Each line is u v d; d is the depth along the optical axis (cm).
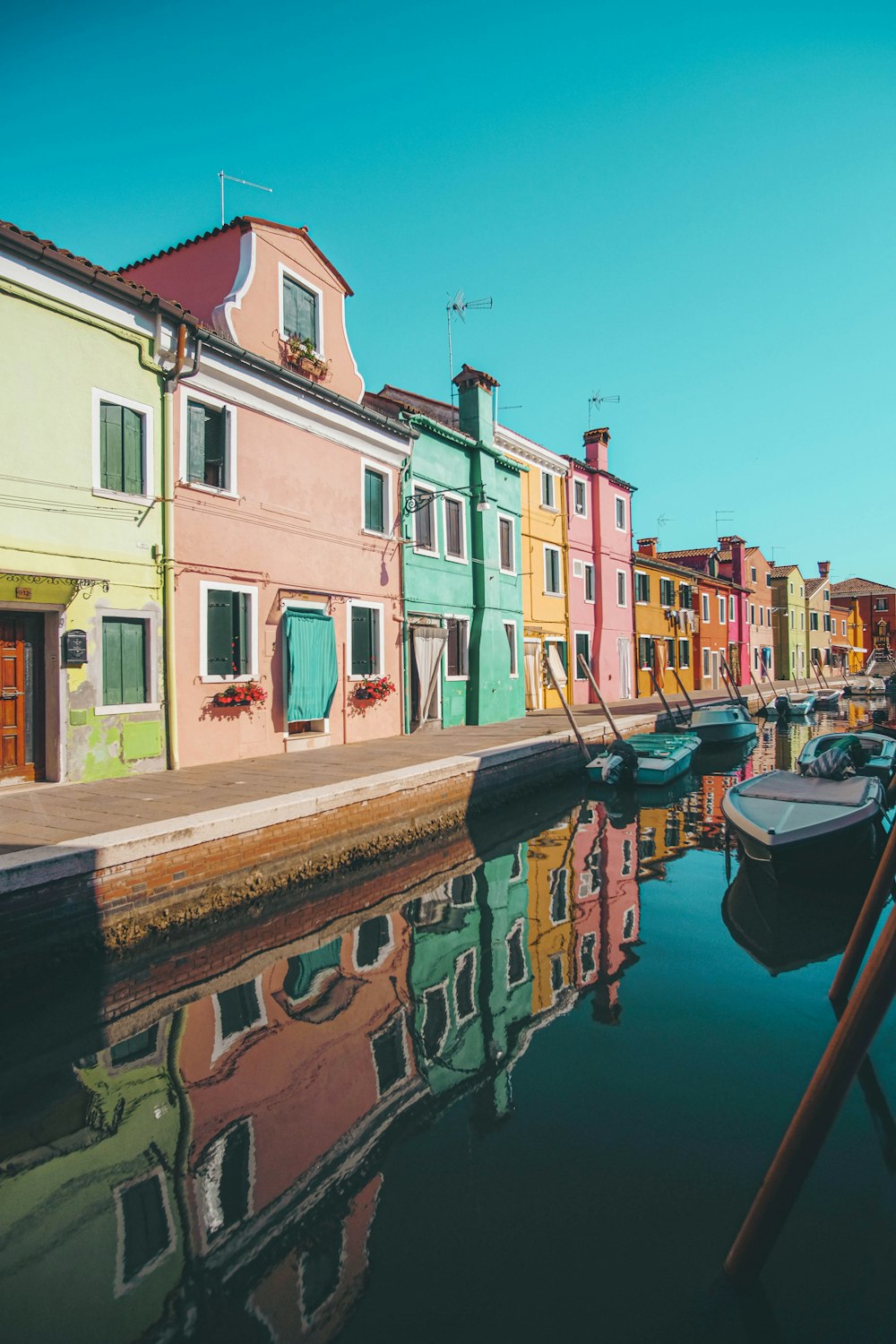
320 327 1411
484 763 1214
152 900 673
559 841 1087
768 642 4791
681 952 675
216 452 1215
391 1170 383
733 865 963
